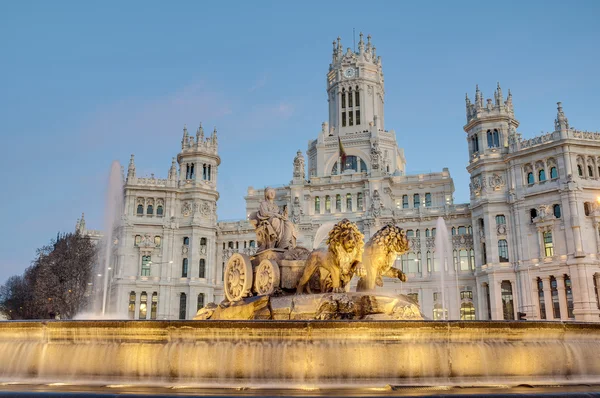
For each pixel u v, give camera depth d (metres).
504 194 83.81
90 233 117.50
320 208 100.00
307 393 11.77
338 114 119.94
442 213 90.94
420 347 14.03
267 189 26.31
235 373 13.72
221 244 104.25
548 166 79.12
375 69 122.75
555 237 76.25
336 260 20.84
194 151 102.44
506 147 85.75
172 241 97.88
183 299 95.88
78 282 85.19
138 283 94.38
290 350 13.77
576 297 72.00
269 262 23.23
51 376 14.54
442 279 76.69
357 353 13.80
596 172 77.31
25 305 98.25
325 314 19.64
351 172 103.44
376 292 20.89
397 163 115.44
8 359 15.01
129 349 14.28
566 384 13.95
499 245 82.56
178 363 13.98
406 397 10.83
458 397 10.55
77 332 14.76
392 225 22.66
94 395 10.45
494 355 14.33
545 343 14.91
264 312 20.62
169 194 99.62
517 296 79.12
